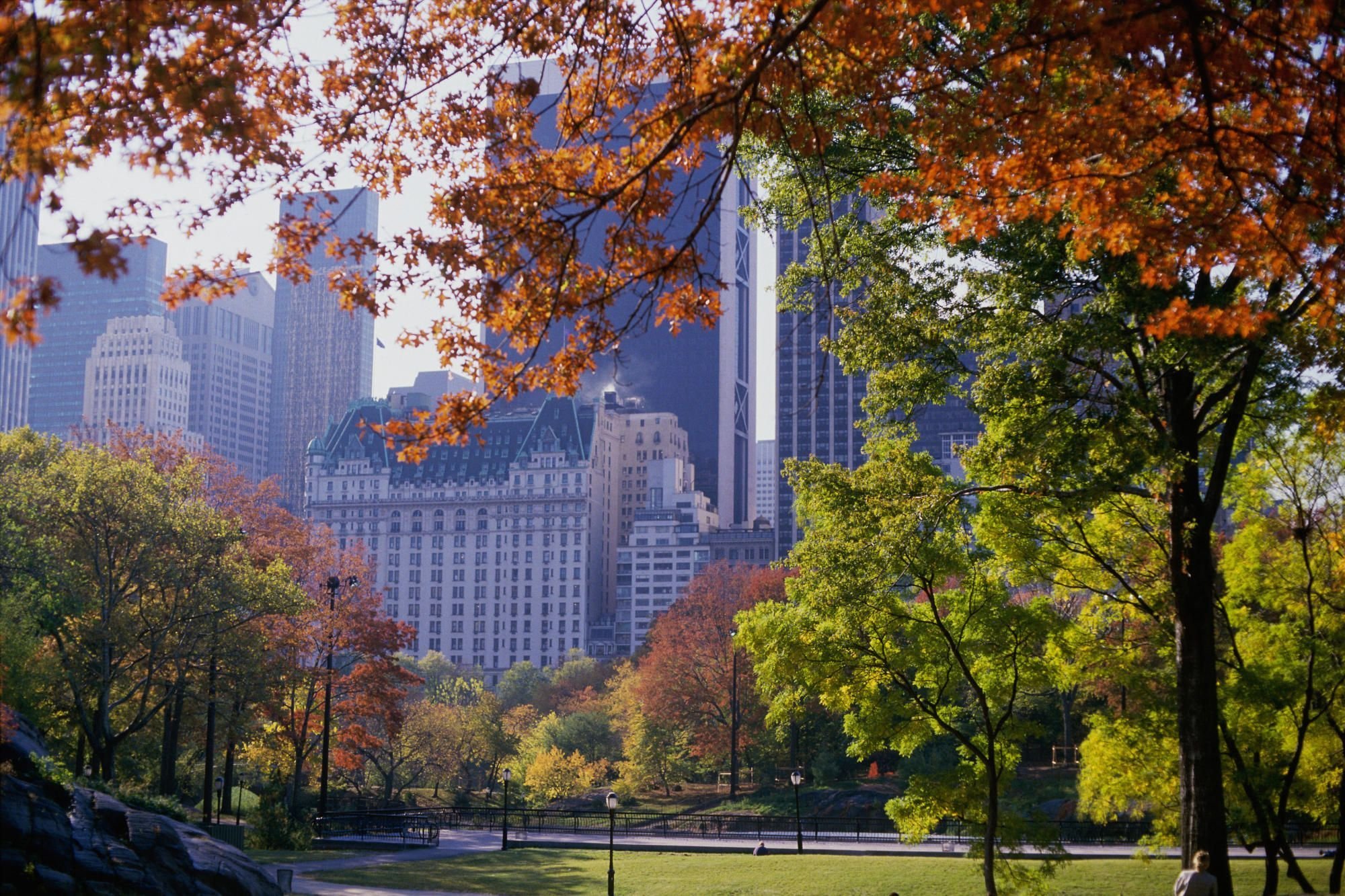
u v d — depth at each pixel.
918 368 21.09
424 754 89.50
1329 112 9.40
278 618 54.91
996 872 27.08
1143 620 30.30
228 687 48.81
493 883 37.62
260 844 46.72
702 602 92.94
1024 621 26.34
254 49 8.36
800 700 28.62
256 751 61.38
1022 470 20.11
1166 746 25.33
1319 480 26.50
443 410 9.06
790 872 38.00
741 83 8.79
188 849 24.53
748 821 61.38
